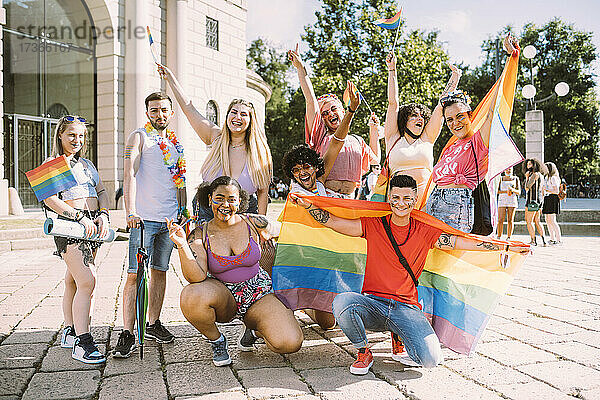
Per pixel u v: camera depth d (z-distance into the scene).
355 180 5.11
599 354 3.89
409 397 3.14
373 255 3.80
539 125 17.94
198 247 3.79
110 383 3.37
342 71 26.14
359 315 3.58
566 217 17.06
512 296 5.95
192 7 18.80
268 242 4.18
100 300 5.72
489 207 4.53
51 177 3.73
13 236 10.24
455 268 4.05
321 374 3.55
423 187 4.75
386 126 5.01
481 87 42.44
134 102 16.50
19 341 4.24
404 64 25.11
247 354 4.01
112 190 16.44
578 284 6.68
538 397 3.10
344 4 26.30
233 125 4.52
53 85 17.16
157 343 4.26
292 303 4.15
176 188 4.39
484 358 3.84
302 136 40.62
